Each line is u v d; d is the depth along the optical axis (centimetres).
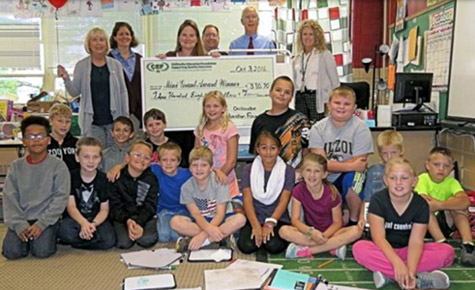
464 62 368
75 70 357
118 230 294
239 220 287
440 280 226
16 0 496
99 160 296
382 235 243
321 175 279
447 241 299
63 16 507
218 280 226
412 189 250
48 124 296
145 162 302
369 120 406
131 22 537
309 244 271
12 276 246
